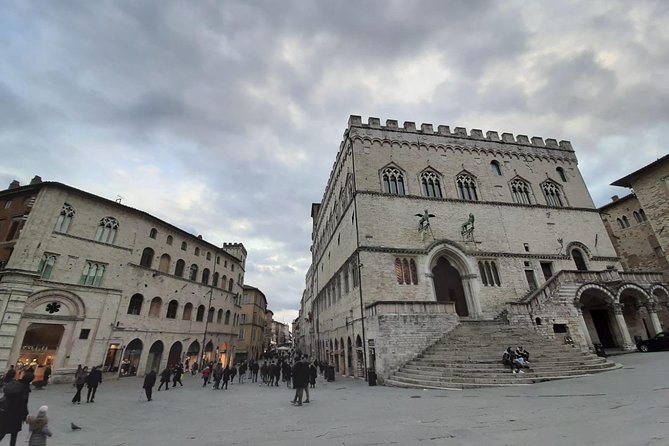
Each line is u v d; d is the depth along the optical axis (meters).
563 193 40.88
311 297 75.50
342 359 37.31
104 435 11.11
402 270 31.64
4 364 26.30
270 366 31.39
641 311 31.59
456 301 34.41
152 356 38.62
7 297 27.42
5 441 11.38
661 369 17.50
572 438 7.55
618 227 47.50
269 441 9.02
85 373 20.11
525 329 26.39
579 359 20.97
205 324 47.94
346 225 38.31
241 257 67.38
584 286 28.50
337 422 11.09
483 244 34.88
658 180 37.44
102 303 33.62
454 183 38.06
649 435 7.23
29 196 32.56
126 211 37.81
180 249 44.84
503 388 16.92
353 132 38.06
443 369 20.41
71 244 32.41
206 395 22.95
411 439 8.42
